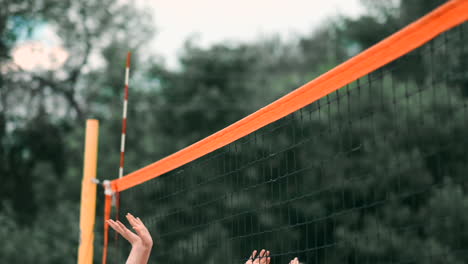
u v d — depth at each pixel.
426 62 12.47
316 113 16.38
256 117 3.61
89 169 4.74
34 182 21.61
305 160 15.29
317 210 14.73
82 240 4.63
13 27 22.12
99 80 25.22
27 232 16.72
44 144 22.78
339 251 13.48
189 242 10.55
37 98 23.39
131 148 21.98
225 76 23.92
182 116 22.77
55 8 24.25
